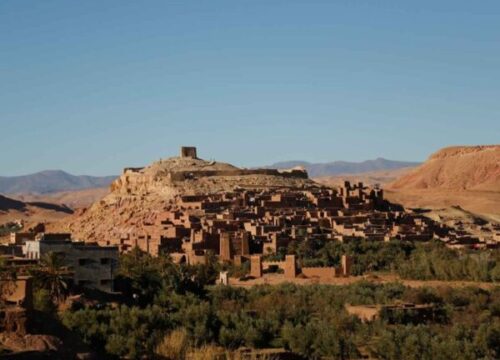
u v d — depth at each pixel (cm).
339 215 19675
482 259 14012
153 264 12062
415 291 11206
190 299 10038
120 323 7875
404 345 8538
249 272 14388
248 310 10162
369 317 10144
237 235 16288
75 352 6712
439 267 13850
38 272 9088
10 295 6981
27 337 6494
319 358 8662
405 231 18150
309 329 8906
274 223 18300
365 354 8762
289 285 12212
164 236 17025
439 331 9369
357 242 16538
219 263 15000
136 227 19212
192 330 8519
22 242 12606
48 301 8256
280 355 8538
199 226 17700
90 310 8312
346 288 11819
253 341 8750
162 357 7481
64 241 10706
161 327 8269
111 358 7325
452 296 11112
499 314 10681
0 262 8688
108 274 10381
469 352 8350
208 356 7600
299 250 15925
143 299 10344
